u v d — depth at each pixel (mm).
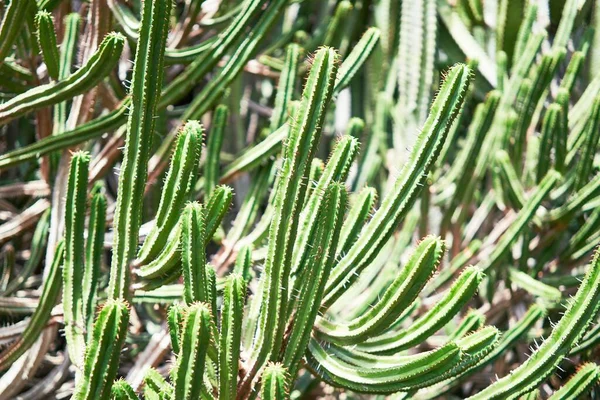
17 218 3229
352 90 4441
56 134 2984
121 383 2205
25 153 2861
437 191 3473
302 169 2266
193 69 2982
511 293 3496
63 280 2523
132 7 3160
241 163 3090
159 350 2918
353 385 2318
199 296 2283
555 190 3434
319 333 2361
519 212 3303
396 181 2330
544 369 2314
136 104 2365
